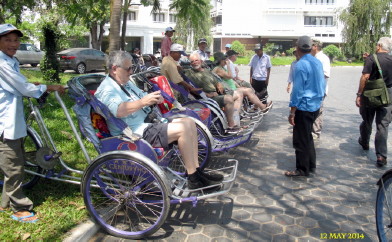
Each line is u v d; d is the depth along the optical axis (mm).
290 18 48562
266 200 4289
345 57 43312
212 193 3447
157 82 5027
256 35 49062
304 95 4770
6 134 3307
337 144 6742
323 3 47688
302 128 4902
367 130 6176
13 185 3441
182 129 3580
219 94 6496
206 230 3582
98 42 23734
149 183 3520
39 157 3803
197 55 6535
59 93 3732
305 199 4336
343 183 4848
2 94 3311
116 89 3668
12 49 3375
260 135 7285
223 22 48719
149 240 3393
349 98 13141
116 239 3422
